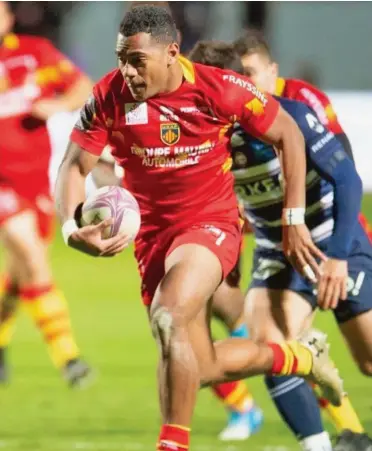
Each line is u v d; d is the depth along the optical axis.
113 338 38.56
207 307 19.69
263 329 21.77
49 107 33.69
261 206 22.17
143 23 18.84
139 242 20.64
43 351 37.47
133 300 45.78
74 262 55.31
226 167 20.25
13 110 33.62
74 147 20.16
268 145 21.58
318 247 22.28
